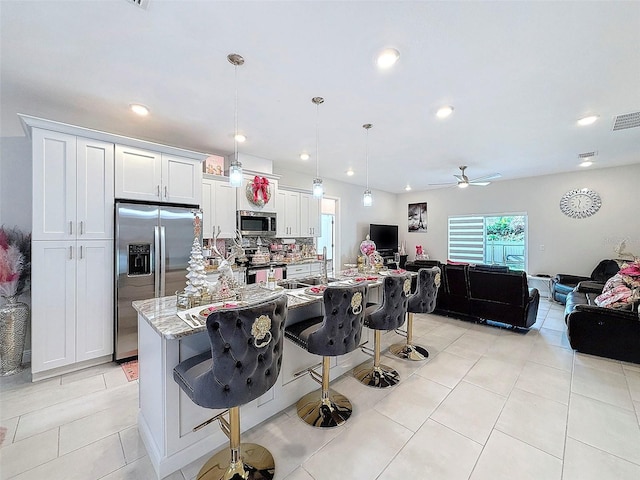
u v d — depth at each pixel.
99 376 2.59
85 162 2.71
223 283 2.12
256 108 2.75
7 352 2.60
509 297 3.77
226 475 1.51
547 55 1.93
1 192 2.81
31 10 1.52
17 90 2.39
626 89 2.38
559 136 3.53
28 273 2.75
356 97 2.53
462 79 2.24
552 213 5.82
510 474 1.56
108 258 2.84
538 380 2.55
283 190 5.08
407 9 1.54
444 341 3.48
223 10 1.54
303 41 1.80
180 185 3.33
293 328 2.16
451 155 4.41
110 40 1.78
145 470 1.58
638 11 1.54
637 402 2.21
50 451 1.71
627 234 5.07
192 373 1.43
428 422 1.99
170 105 2.68
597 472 1.57
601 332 2.96
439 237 7.61
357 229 7.21
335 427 1.93
